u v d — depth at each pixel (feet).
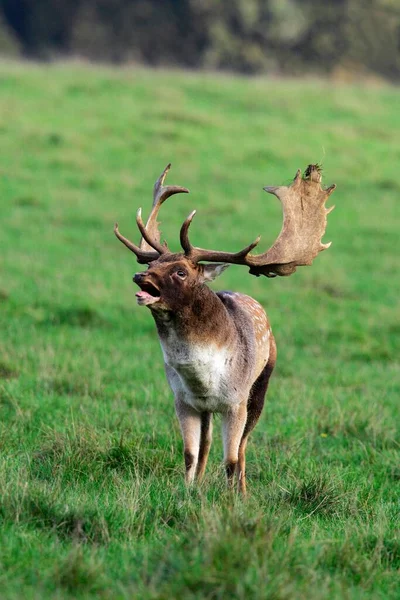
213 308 74.23
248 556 55.93
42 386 110.93
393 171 296.92
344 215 249.34
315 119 352.49
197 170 278.46
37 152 282.56
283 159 294.87
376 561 61.98
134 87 376.27
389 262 210.79
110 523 65.00
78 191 251.39
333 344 149.69
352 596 55.52
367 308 173.27
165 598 51.85
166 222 226.79
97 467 79.71
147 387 111.96
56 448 83.20
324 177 281.33
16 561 57.67
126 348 135.33
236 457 77.25
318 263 205.87
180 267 72.59
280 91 390.01
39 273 177.68
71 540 62.59
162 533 64.13
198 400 77.10
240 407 77.56
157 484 75.20
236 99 370.94
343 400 112.78
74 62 584.81
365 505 75.41
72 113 328.49
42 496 67.15
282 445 94.73
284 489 76.33
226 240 214.28
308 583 55.57
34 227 216.13
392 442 99.55
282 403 110.11
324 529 69.05
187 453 77.77
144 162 282.97
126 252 202.69
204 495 70.85
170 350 74.13
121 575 56.13
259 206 249.96
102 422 94.79
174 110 337.52
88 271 183.42
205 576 53.72
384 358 144.56
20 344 130.93
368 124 351.05
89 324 149.18
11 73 382.22
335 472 84.69
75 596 53.52
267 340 83.41
